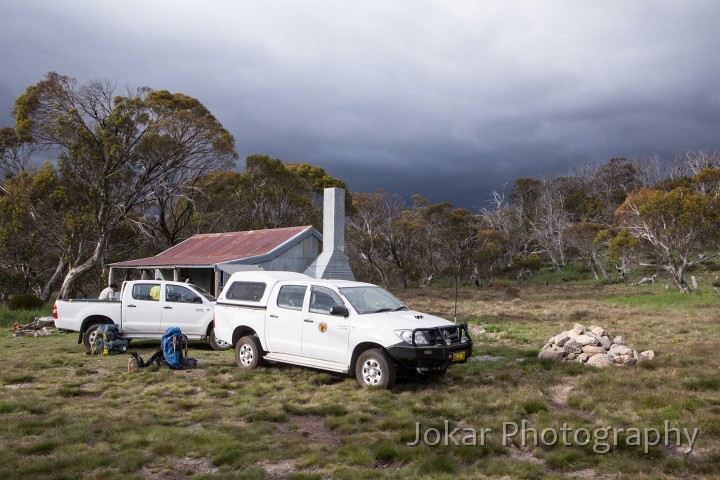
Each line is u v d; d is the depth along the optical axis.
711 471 4.98
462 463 5.35
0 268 35.59
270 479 4.88
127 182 32.00
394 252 57.41
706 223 36.03
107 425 6.39
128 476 4.84
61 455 5.34
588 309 26.55
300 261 23.42
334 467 5.11
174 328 10.59
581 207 88.88
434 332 8.43
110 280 26.41
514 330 17.31
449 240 60.41
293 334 9.54
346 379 9.07
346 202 53.28
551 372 9.77
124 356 12.22
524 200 96.69
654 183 90.50
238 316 10.53
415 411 7.07
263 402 7.77
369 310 9.05
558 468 5.16
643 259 60.38
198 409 7.36
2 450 5.51
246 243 24.77
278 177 44.22
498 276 66.25
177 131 31.25
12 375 9.46
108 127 30.19
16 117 30.06
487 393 7.98
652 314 23.02
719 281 45.00
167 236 37.03
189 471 5.11
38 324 19.81
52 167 32.97
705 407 7.01
